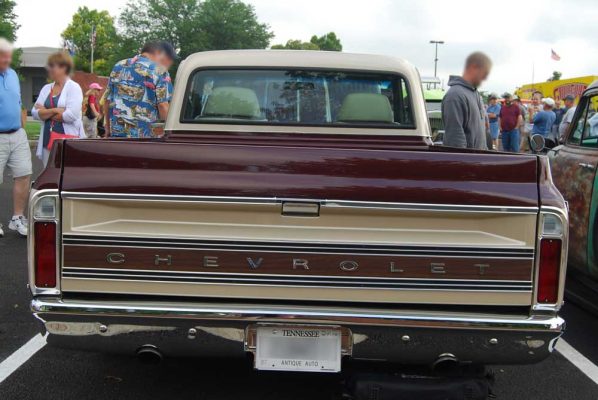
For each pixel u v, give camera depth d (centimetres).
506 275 292
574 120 586
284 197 288
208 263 292
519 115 1623
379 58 447
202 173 290
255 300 294
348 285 291
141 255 292
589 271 514
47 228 292
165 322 291
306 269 291
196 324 291
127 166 293
